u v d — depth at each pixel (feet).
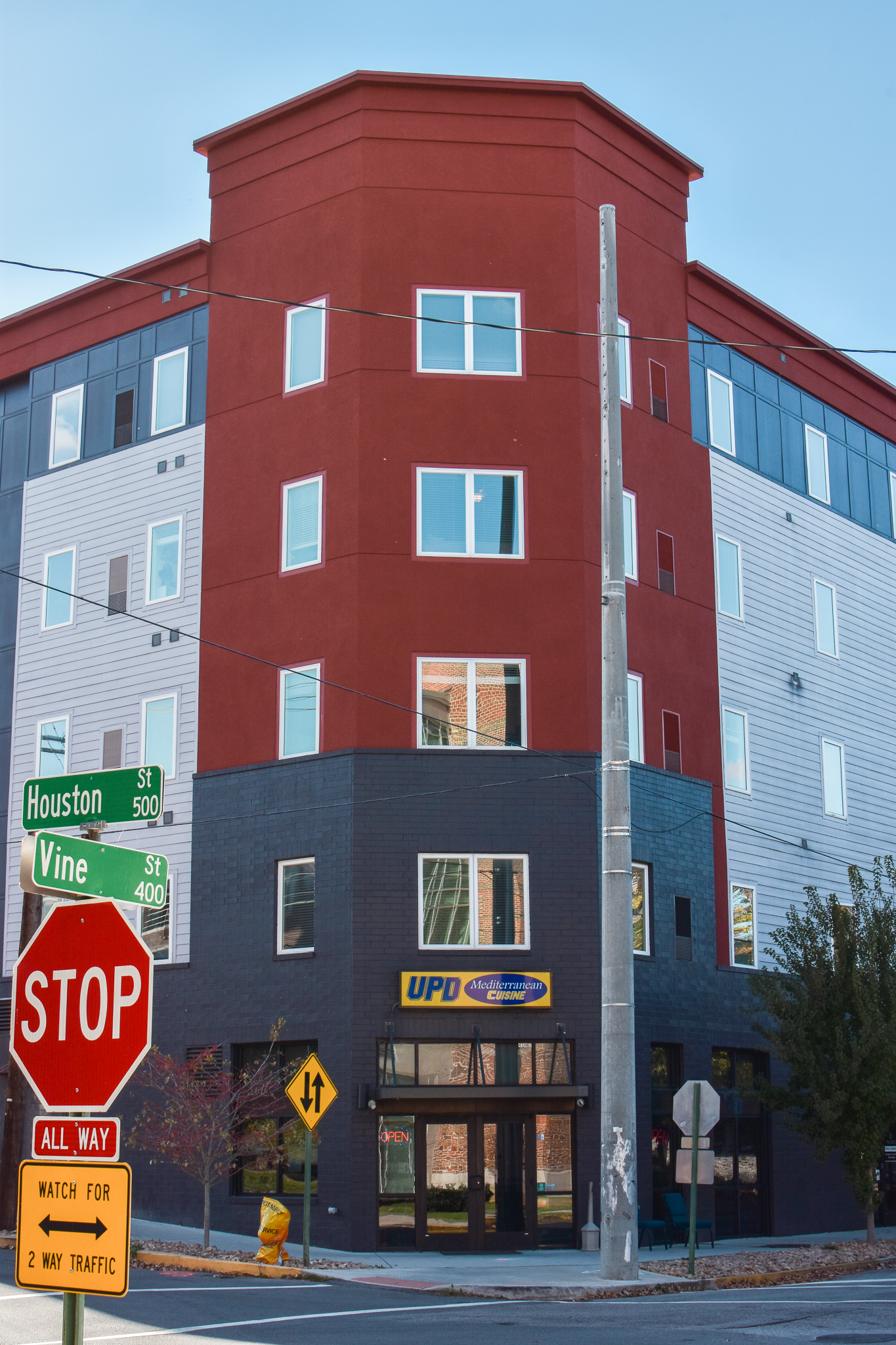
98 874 20.94
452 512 83.41
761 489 103.19
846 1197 97.86
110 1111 86.33
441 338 85.46
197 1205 81.87
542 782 80.33
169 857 87.86
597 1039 77.61
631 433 90.79
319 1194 75.51
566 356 86.07
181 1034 83.92
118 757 92.48
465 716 80.89
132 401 97.60
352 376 84.79
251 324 90.89
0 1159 71.41
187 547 91.81
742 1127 90.74
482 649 81.71
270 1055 79.51
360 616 81.41
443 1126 76.18
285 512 86.53
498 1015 77.41
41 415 103.24
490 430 84.58
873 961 81.66
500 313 86.22
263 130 92.27
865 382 118.01
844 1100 78.89
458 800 79.61
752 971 92.63
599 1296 56.44
